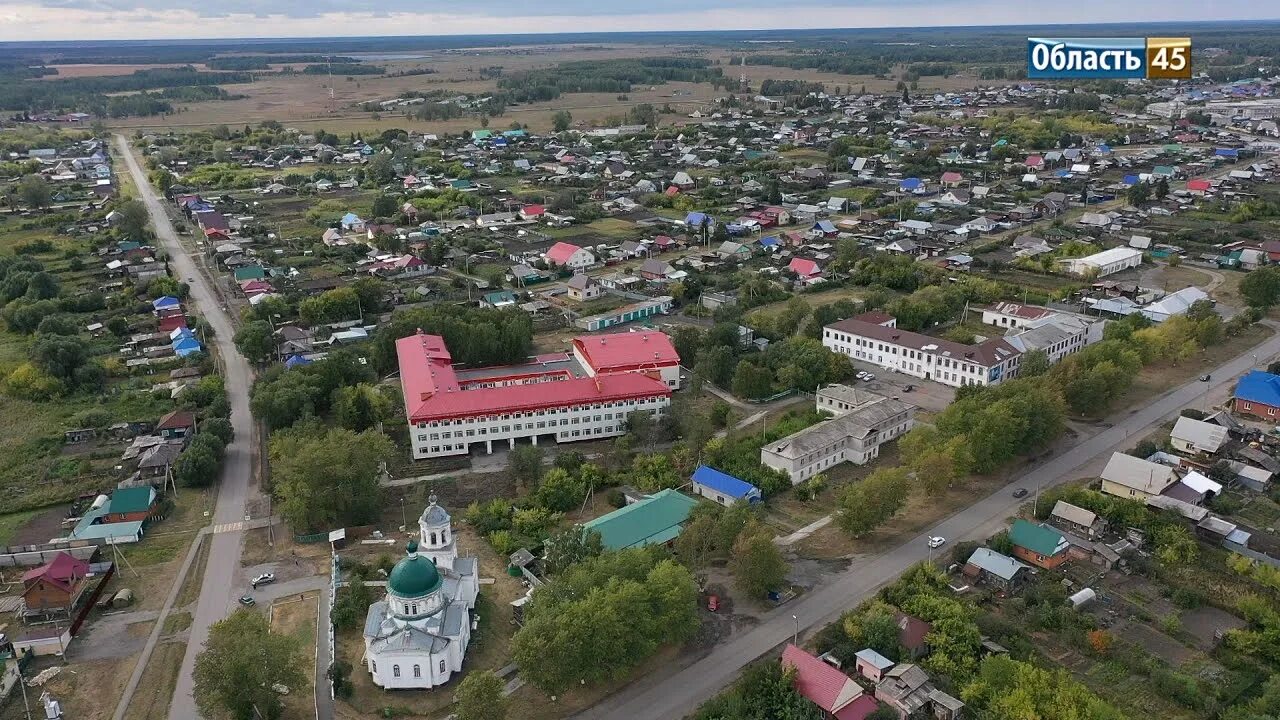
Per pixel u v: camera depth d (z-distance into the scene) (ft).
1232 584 494.18
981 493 603.67
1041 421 637.30
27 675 440.04
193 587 514.27
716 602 488.02
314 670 440.04
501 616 481.87
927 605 463.83
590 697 420.36
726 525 508.53
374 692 424.87
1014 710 382.42
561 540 497.87
